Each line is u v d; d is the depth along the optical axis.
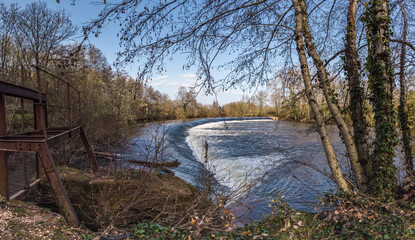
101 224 5.18
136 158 11.63
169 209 6.09
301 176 10.45
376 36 5.11
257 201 7.95
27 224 4.15
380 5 5.10
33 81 15.60
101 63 22.56
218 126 37.44
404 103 6.34
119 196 6.06
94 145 12.84
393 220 4.25
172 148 15.62
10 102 15.36
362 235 4.09
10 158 10.93
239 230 4.92
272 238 4.37
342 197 5.09
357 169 5.50
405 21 6.62
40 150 4.64
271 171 11.45
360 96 5.61
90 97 17.20
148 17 4.66
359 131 5.62
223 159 14.62
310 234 4.45
